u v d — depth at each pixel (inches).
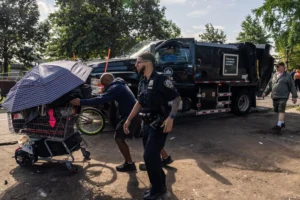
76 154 195.0
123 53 346.0
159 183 127.3
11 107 140.1
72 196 134.8
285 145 220.7
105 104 255.9
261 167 173.5
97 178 154.4
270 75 417.4
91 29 795.4
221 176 158.9
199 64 296.4
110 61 277.4
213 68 315.9
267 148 212.4
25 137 173.9
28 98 140.4
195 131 267.0
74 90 172.6
